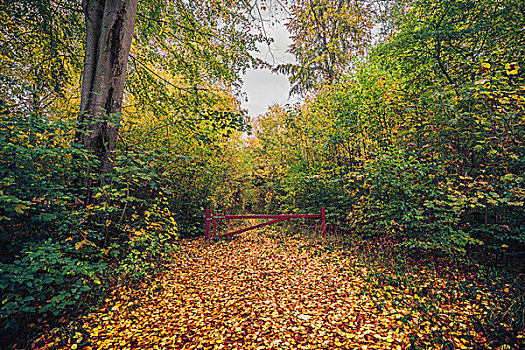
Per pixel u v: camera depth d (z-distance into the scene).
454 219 4.10
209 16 6.89
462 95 4.13
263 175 14.98
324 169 8.01
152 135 6.75
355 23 11.58
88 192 4.00
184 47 7.43
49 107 5.17
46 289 2.75
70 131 4.07
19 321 2.65
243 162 12.52
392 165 4.85
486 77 3.73
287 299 3.56
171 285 4.07
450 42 5.26
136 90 7.32
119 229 4.62
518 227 4.06
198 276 4.54
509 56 4.57
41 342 2.53
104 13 4.34
